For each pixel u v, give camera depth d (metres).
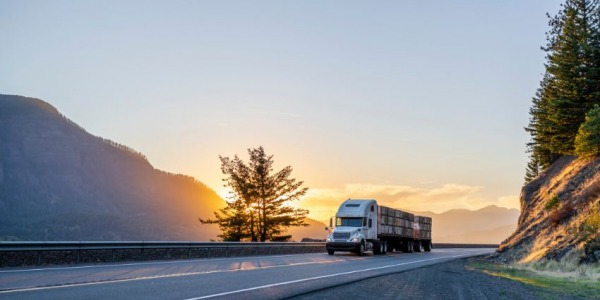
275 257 31.41
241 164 64.25
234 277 16.45
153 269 18.89
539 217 36.94
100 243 22.06
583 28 44.97
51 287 12.73
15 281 13.88
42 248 19.53
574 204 30.58
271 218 62.94
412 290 14.21
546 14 46.78
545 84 51.72
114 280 14.58
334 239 37.38
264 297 11.73
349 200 40.31
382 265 25.52
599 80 43.38
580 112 44.66
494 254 39.06
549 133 47.97
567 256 24.73
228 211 64.75
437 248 73.50
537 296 14.23
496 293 14.39
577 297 14.48
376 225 40.38
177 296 11.54
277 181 64.38
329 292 13.01
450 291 14.35
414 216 51.66
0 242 17.94
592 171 34.38
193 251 28.77
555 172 44.34
